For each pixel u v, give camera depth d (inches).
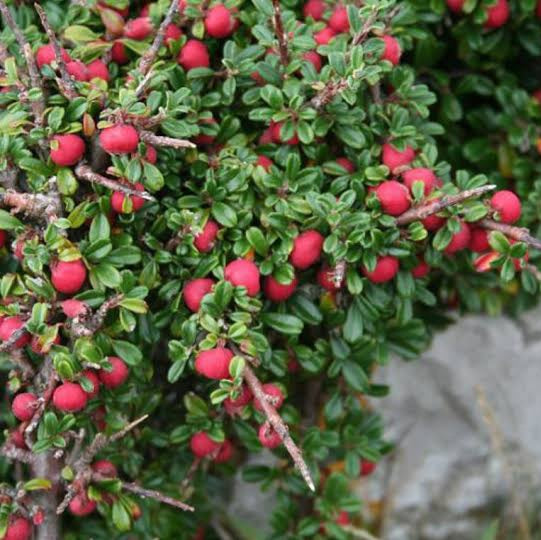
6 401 16.7
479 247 15.0
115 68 15.4
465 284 17.2
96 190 14.6
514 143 16.7
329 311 15.4
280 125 15.0
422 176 14.9
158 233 15.0
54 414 14.4
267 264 14.8
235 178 14.9
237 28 15.6
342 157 15.6
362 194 15.0
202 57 15.3
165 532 17.0
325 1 15.6
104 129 14.1
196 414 15.6
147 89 14.7
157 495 14.7
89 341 14.2
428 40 16.4
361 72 14.5
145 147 14.2
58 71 14.6
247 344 14.3
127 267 15.1
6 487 14.6
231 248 15.0
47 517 14.8
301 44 15.0
